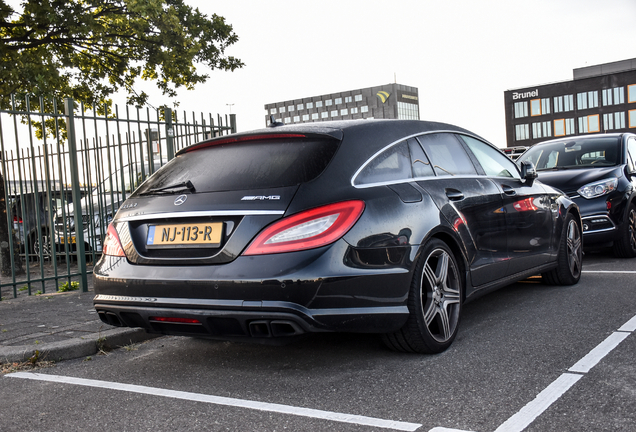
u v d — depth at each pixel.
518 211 4.70
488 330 4.12
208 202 3.27
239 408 2.88
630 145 8.27
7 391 3.35
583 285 5.62
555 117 89.88
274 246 3.04
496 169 4.79
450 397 2.86
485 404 2.73
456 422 2.54
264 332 3.07
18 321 5.08
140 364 3.82
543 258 5.11
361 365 3.47
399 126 3.90
